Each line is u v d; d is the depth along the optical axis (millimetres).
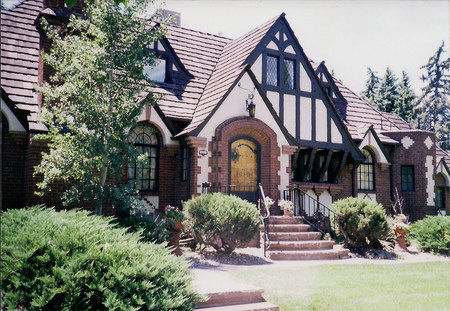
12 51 12766
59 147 9398
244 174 13961
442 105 25484
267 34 15094
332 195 16406
